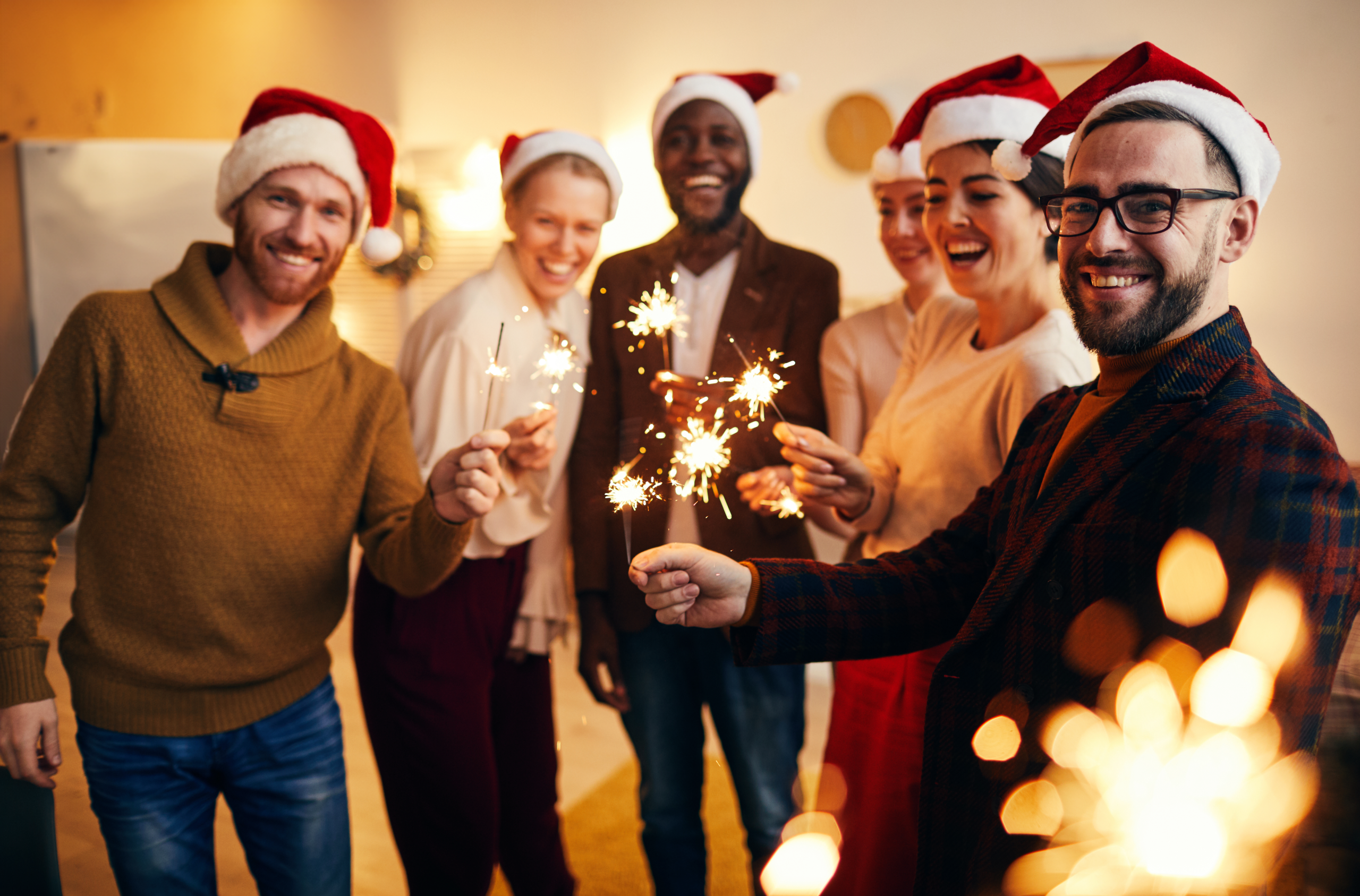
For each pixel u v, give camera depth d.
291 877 1.36
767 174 3.31
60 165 3.82
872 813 1.31
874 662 1.38
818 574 1.01
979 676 0.89
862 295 3.22
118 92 4.30
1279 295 2.46
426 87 3.84
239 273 1.34
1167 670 0.73
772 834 1.71
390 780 1.60
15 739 1.15
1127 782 0.75
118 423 1.23
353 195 1.38
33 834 1.16
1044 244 1.29
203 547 1.24
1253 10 2.46
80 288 3.88
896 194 1.70
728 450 1.61
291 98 1.35
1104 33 2.70
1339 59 2.36
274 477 1.29
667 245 1.77
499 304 1.65
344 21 3.92
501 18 3.68
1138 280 0.81
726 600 0.99
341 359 1.40
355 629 1.62
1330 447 0.71
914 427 1.39
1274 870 0.73
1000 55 2.87
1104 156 0.82
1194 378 0.80
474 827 1.60
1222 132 0.79
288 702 1.34
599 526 1.70
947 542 1.09
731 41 3.31
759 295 1.71
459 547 1.32
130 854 1.25
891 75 3.07
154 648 1.24
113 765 1.24
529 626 1.70
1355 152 2.35
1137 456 0.79
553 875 1.76
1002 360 1.26
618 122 3.54
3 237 3.87
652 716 1.72
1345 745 1.37
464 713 1.57
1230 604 0.70
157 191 3.78
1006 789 0.85
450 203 3.84
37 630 1.23
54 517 1.27
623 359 1.72
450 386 1.59
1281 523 0.69
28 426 1.24
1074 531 0.82
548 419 1.47
